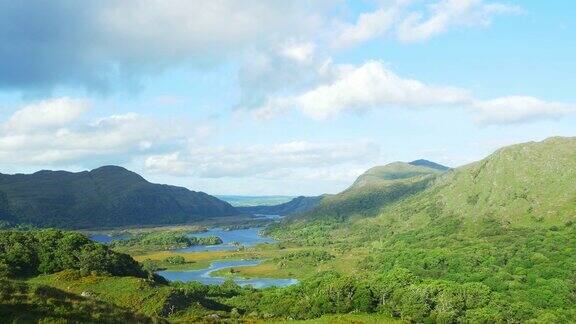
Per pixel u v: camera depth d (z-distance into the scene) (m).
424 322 162.88
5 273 164.25
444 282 199.00
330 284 187.12
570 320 176.38
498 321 164.00
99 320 68.25
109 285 167.88
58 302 71.44
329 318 157.75
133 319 74.50
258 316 168.38
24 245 190.38
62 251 191.00
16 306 65.94
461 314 168.38
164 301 157.00
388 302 174.62
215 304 186.88
